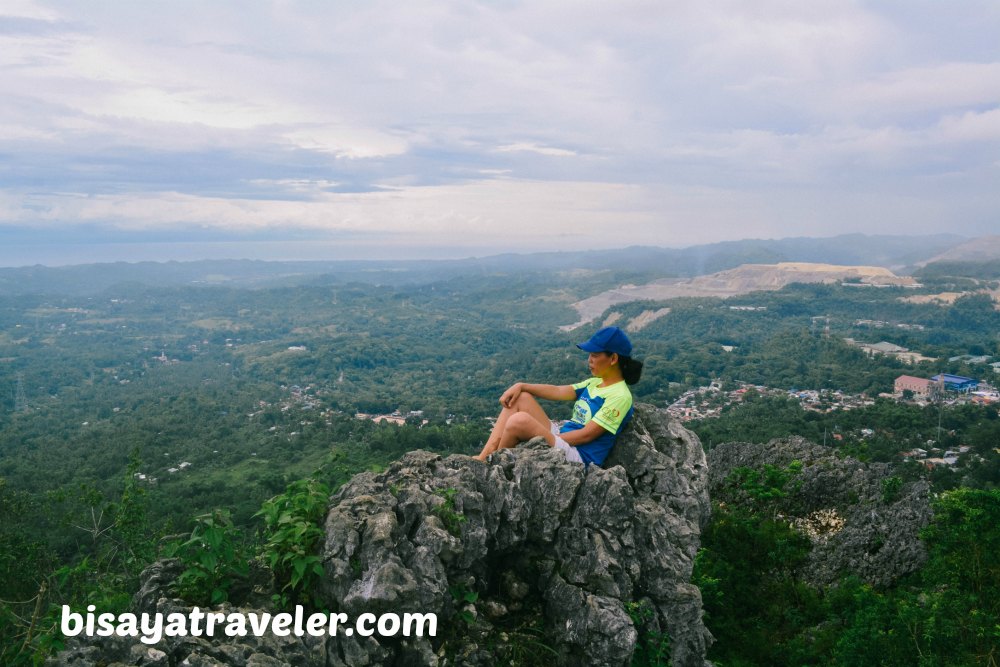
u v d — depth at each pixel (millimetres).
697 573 8906
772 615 8742
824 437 78938
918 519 9852
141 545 9930
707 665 5094
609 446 5750
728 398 120312
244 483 73188
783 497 12094
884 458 68312
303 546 4473
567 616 4695
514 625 4832
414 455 5559
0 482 24297
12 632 5113
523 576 5074
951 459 67125
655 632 4941
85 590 7059
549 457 5258
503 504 5066
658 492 5711
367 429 98500
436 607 4336
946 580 7656
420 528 4555
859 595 8359
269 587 4531
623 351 5773
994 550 7352
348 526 4523
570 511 5062
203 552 4305
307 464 81188
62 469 80875
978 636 6566
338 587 4277
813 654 7777
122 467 81500
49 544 18906
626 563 4902
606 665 4465
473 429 91375
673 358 185000
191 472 79562
